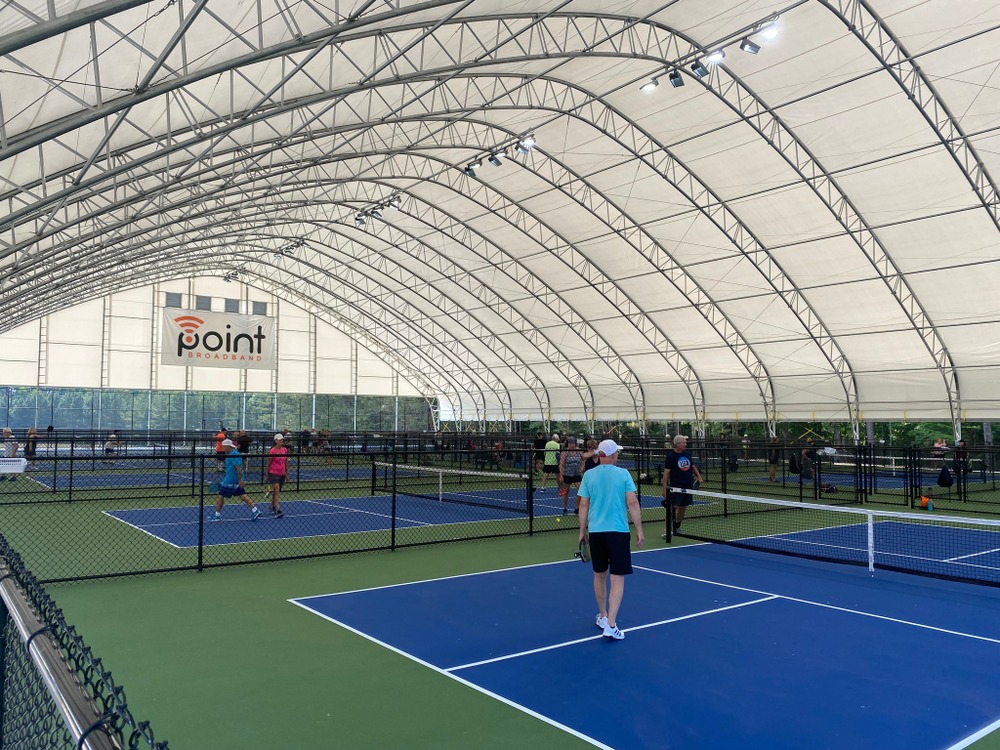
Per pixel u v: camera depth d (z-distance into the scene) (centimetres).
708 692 550
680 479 1284
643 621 752
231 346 3706
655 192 2744
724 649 659
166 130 1794
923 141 2120
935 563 1097
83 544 1213
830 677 586
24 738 242
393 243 3822
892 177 2272
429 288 4247
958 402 2777
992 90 1919
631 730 481
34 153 1619
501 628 722
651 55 2098
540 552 1157
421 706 520
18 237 2359
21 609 237
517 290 3800
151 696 536
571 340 3978
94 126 1628
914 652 654
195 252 3925
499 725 488
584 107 2448
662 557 1130
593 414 4278
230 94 1745
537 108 2333
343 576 969
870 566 1006
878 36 1877
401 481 2514
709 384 3603
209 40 1409
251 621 745
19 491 2045
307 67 1748
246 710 511
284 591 880
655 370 3772
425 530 1391
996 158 2088
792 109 2180
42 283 3011
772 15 1805
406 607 805
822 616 777
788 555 1128
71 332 4281
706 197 2675
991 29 1767
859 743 463
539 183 2947
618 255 3183
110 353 4375
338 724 488
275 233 3906
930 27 1823
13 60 1126
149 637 686
